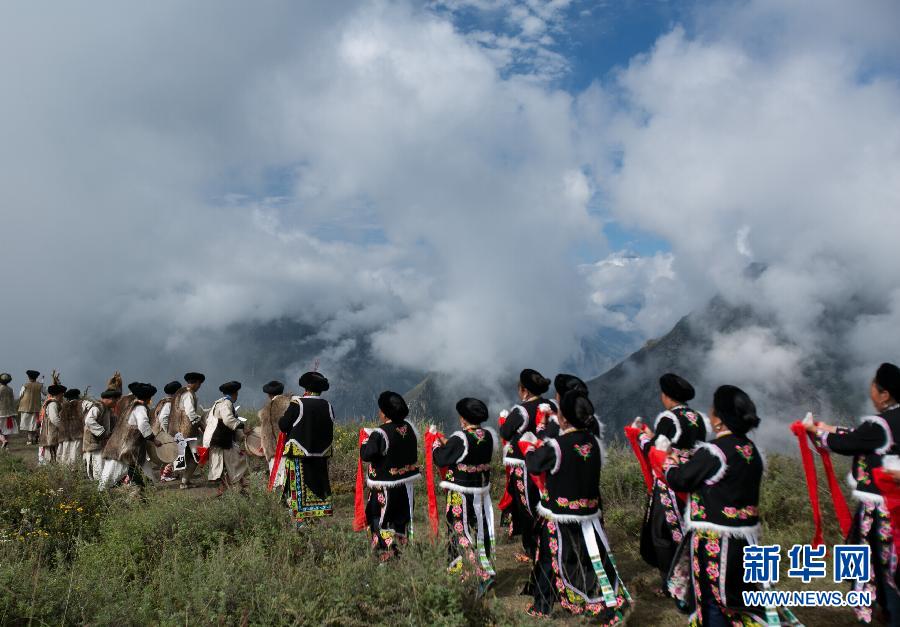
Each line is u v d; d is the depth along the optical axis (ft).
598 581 16.72
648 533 19.16
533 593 18.04
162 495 27.07
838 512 17.47
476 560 18.84
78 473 29.04
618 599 16.63
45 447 39.06
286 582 17.72
